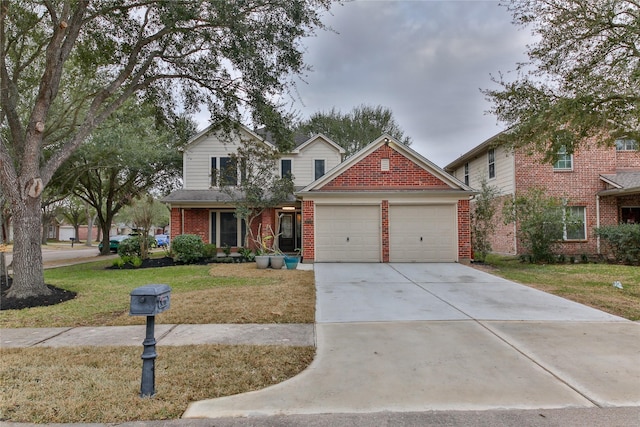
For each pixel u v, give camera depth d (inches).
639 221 640.4
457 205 549.6
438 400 133.6
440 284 372.8
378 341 199.8
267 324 234.1
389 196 548.4
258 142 598.5
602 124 372.8
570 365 165.5
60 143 629.0
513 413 124.3
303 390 142.3
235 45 351.6
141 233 637.3
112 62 413.4
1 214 371.9
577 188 636.1
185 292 336.8
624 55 346.6
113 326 231.9
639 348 186.7
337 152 761.0
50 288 344.2
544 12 368.2
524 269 485.4
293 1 337.1
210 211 721.6
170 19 323.6
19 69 394.6
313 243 548.4
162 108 446.3
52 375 153.1
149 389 135.6
